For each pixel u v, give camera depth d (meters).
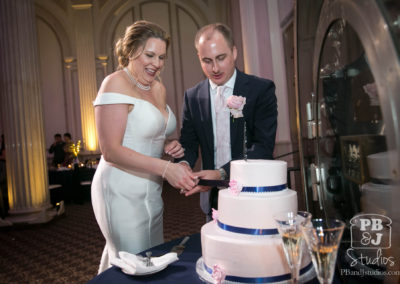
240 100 1.49
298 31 1.53
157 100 2.01
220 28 1.85
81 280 3.28
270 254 1.08
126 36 1.80
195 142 2.22
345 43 1.07
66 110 10.79
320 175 1.39
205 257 1.21
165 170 1.63
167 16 10.83
